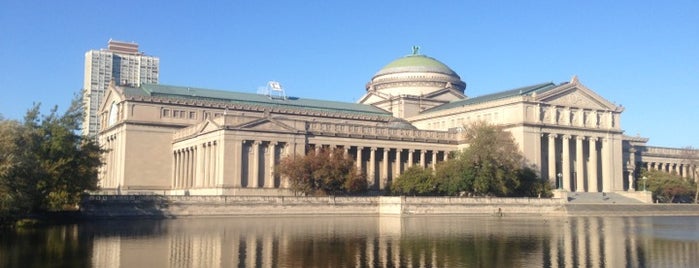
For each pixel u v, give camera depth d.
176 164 163.38
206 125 149.00
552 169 166.25
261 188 143.12
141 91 167.38
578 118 172.75
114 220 99.56
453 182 137.62
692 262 54.09
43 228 80.75
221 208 111.62
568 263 53.34
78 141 98.00
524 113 164.12
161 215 105.88
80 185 95.38
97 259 52.47
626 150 190.50
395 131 164.75
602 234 79.31
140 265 49.88
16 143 80.94
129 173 157.62
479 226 93.19
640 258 56.38
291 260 53.56
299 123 152.38
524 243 67.50
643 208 141.88
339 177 132.50
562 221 109.00
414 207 122.94
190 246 62.00
